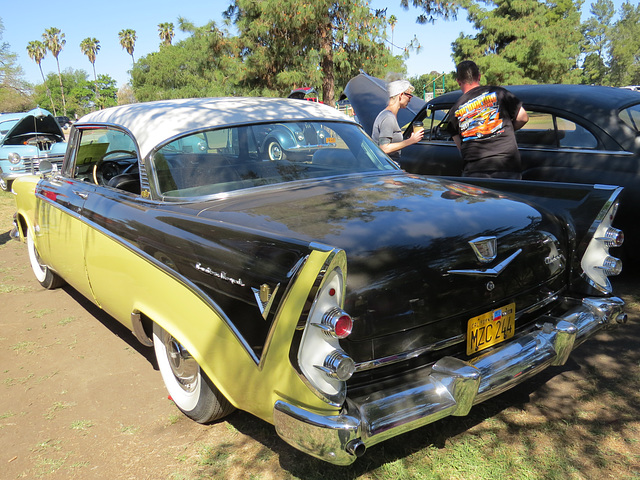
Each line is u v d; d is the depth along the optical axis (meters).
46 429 2.87
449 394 2.08
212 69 21.88
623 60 81.94
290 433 1.95
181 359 2.76
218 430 2.78
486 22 35.62
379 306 2.06
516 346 2.40
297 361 1.88
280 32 19.03
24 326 4.30
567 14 52.88
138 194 3.15
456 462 2.41
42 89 104.69
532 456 2.43
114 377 3.42
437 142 6.06
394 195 2.75
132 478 2.45
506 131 4.48
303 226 2.33
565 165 4.66
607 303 2.74
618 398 2.84
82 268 3.54
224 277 2.17
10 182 10.82
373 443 1.93
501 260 2.37
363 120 7.96
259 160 3.13
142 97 52.97
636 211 4.20
